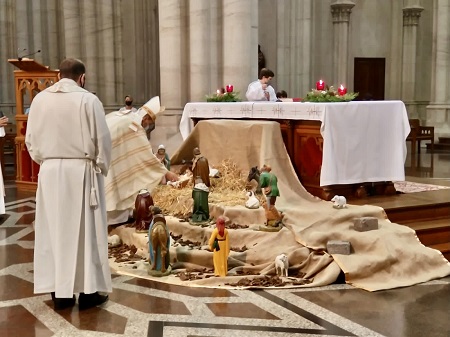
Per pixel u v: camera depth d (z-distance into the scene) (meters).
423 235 7.32
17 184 12.22
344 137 7.95
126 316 5.25
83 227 5.38
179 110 12.29
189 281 6.18
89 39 15.91
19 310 5.43
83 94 5.34
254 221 7.22
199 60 12.06
